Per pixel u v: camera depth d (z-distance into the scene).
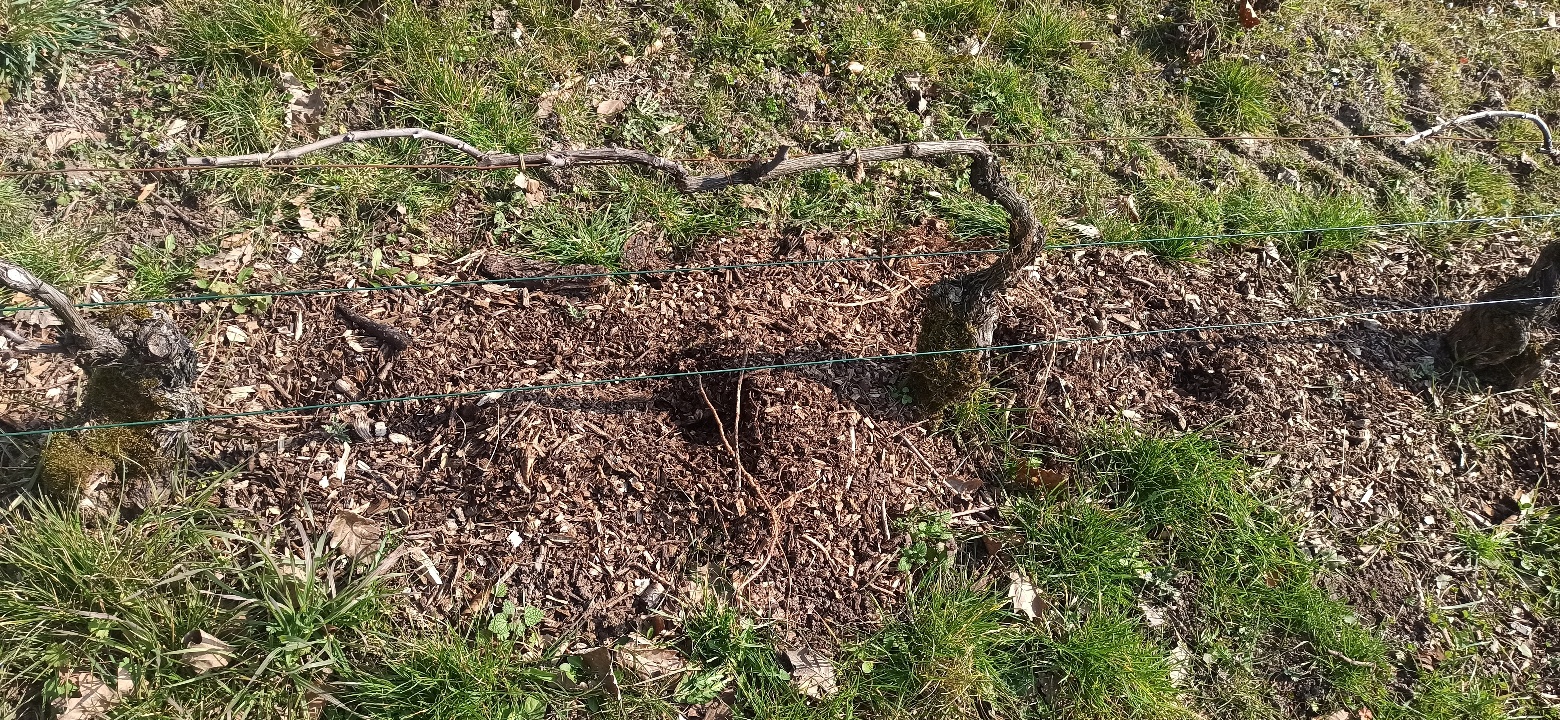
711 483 3.01
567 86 4.04
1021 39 4.66
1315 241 4.22
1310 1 5.24
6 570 2.59
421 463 2.97
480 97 3.88
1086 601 3.04
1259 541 3.19
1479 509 3.48
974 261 3.84
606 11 4.32
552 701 2.64
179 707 2.46
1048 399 3.45
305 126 3.69
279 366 3.11
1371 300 4.06
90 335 2.51
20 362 2.96
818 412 3.19
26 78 3.53
